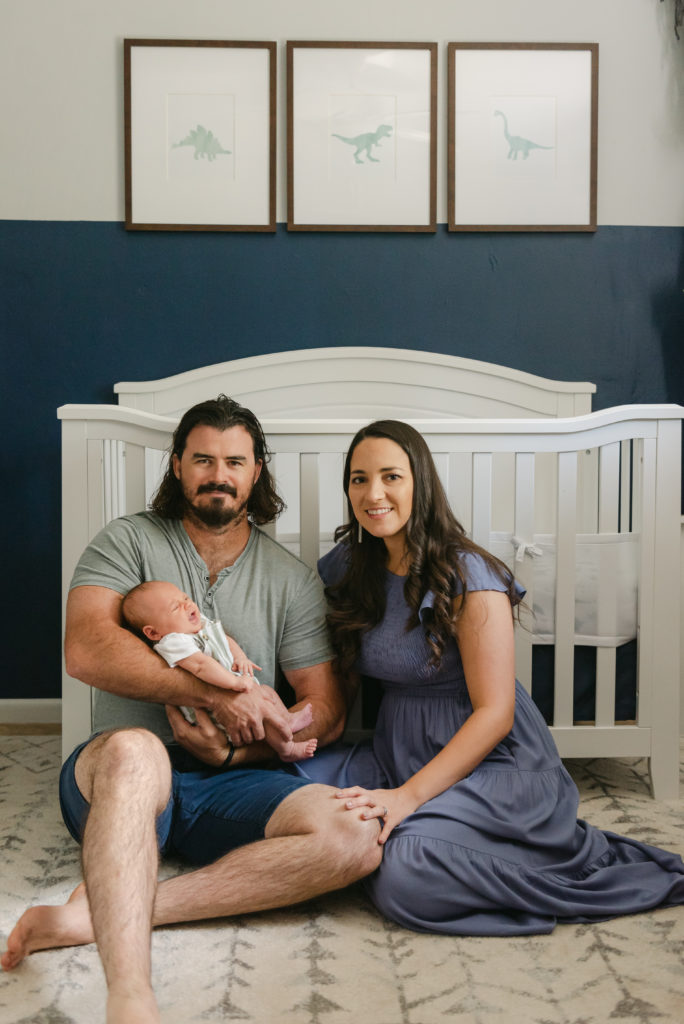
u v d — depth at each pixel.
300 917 1.37
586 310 2.65
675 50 2.62
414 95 2.59
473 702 1.48
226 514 1.55
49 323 2.59
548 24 2.61
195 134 2.57
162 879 1.49
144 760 1.20
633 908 1.37
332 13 2.58
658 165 2.64
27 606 2.61
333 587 1.65
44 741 2.39
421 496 1.53
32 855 1.60
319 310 2.62
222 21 2.57
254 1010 1.12
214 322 2.61
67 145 2.57
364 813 1.32
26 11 2.55
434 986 1.18
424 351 2.62
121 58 2.57
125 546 1.56
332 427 1.80
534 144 2.60
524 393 2.60
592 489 2.55
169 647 1.42
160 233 2.60
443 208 2.63
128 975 0.99
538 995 1.15
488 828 1.38
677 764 1.90
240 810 1.38
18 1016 1.10
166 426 1.78
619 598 1.90
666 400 2.66
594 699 1.94
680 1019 1.10
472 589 1.49
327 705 1.59
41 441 2.60
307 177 2.59
